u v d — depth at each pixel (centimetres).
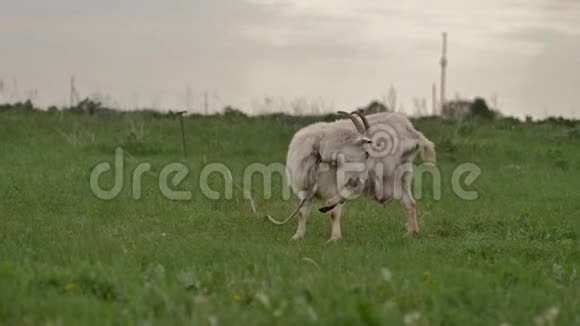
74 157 2295
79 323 717
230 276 937
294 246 1204
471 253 1179
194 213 1506
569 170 2283
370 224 1476
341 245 1234
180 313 734
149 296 805
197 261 1053
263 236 1321
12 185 1709
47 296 827
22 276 890
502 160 2447
